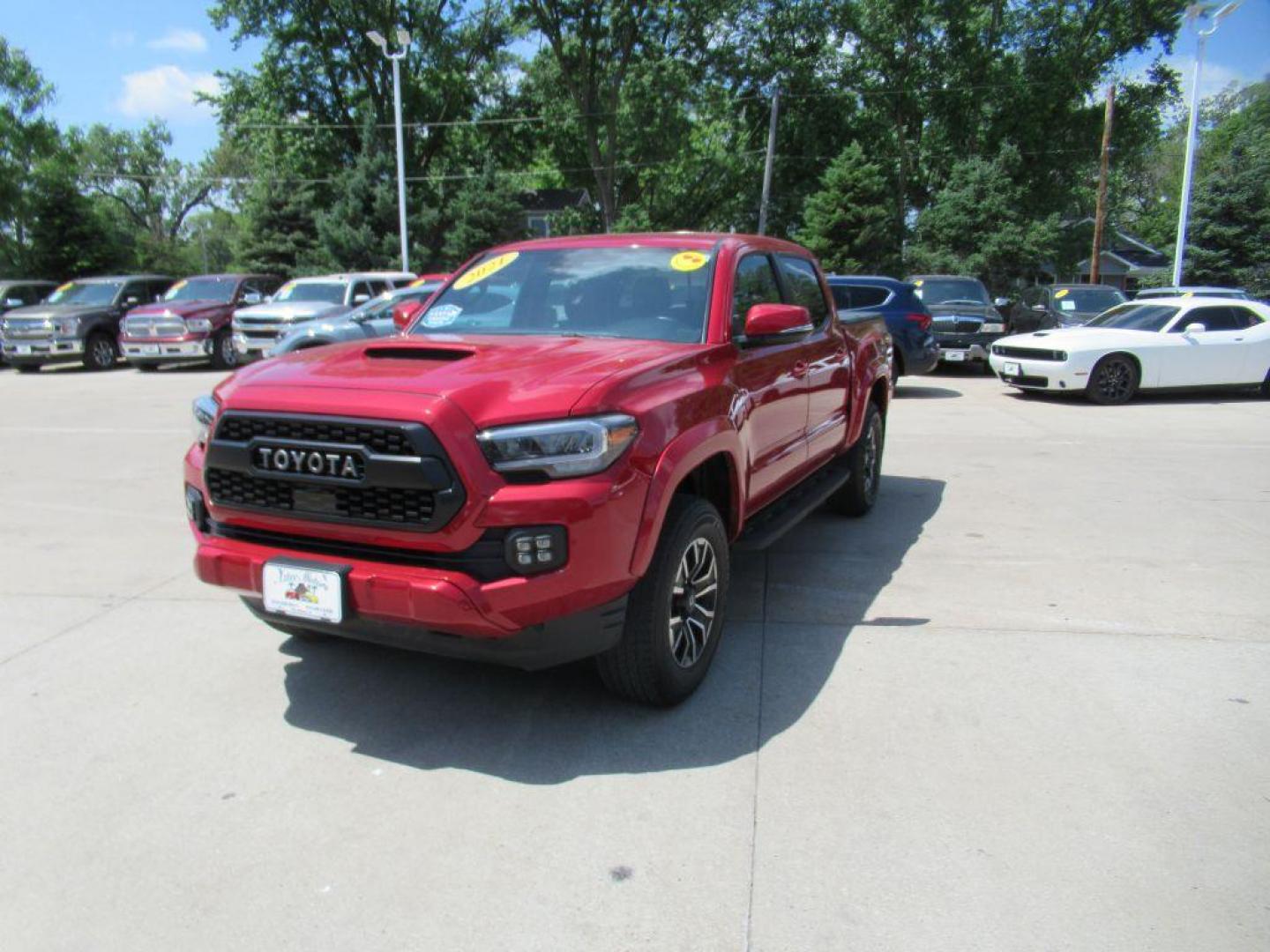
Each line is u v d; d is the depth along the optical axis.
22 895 2.57
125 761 3.29
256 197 39.44
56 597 5.01
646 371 3.41
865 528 6.45
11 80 33.09
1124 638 4.39
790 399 4.80
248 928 2.44
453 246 36.53
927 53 37.72
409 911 2.51
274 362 3.61
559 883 2.61
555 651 3.12
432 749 3.38
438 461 2.91
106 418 11.70
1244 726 3.50
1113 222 43.47
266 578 3.22
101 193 75.06
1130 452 9.34
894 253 35.12
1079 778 3.14
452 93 41.41
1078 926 2.41
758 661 4.13
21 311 18.69
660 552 3.41
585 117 40.31
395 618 3.02
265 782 3.16
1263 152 28.08
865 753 3.32
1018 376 13.54
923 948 2.34
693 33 40.12
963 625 4.57
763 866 2.68
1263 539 6.14
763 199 32.78
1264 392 13.95
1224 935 2.37
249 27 38.25
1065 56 37.12
